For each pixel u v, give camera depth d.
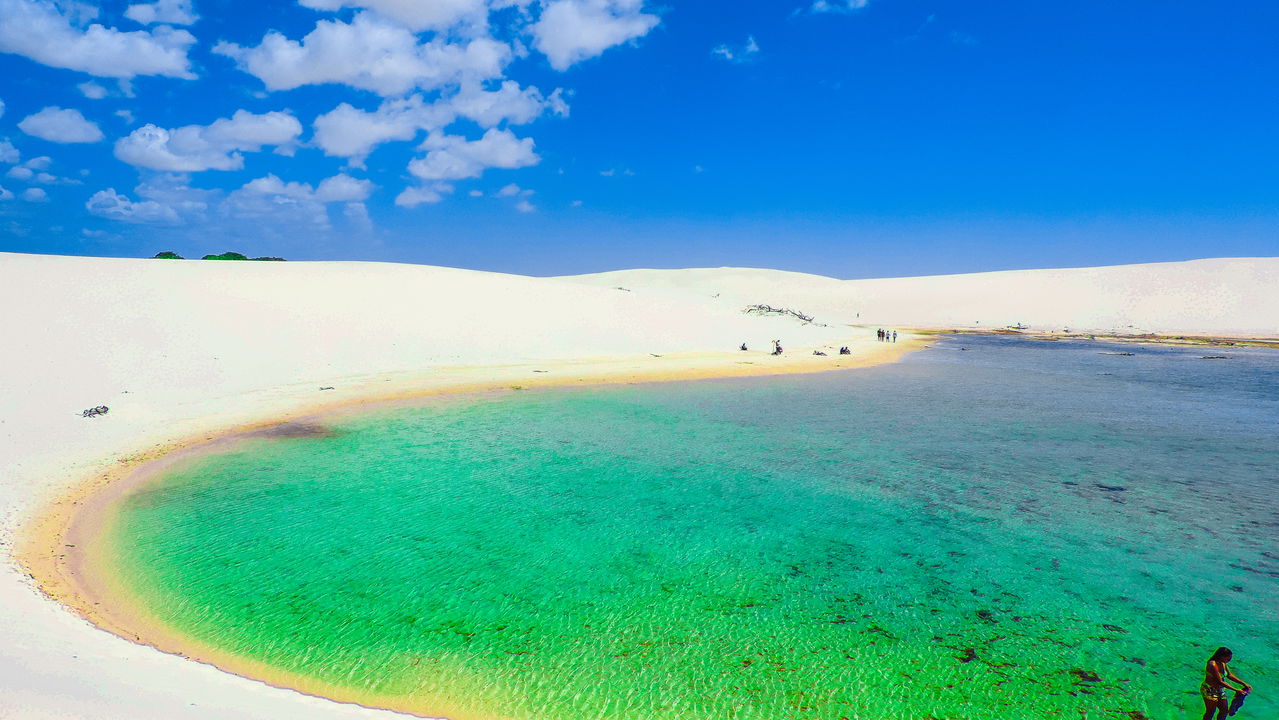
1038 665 10.73
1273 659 10.91
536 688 9.99
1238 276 95.88
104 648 9.62
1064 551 15.00
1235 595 13.00
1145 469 21.28
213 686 8.91
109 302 35.28
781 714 9.45
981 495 18.64
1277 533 16.02
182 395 26.50
